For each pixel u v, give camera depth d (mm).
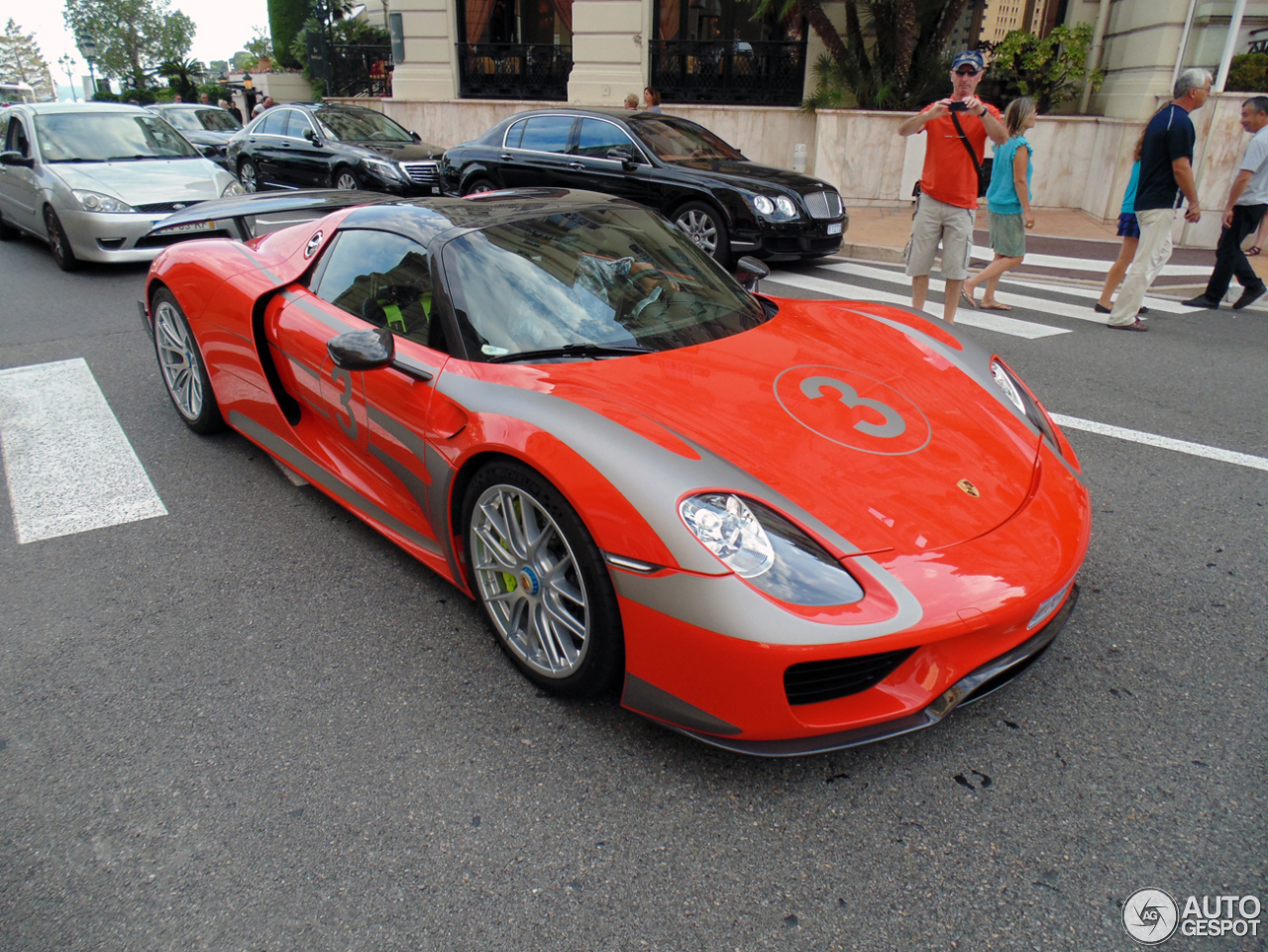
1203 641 2600
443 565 2699
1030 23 14195
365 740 2223
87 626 2732
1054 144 12219
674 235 3316
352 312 3080
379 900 1768
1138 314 6594
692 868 1833
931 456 2293
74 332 6039
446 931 1696
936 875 1810
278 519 3430
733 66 14383
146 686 2445
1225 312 7223
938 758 2133
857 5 13648
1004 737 2201
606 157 8859
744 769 2105
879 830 1923
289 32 23984
